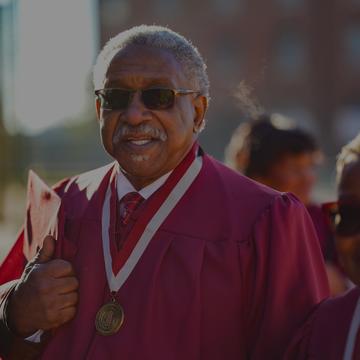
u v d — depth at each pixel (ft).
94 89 13.66
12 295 13.42
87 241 13.79
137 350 12.46
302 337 12.21
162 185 13.57
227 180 13.84
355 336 11.44
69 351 13.01
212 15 176.45
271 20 175.73
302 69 175.42
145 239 13.26
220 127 162.91
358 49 174.70
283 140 19.66
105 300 13.16
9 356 13.56
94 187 14.53
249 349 12.96
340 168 11.73
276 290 12.70
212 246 12.96
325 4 174.91
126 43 13.20
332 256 19.11
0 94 54.39
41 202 14.67
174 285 12.73
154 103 12.80
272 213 13.15
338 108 174.91
